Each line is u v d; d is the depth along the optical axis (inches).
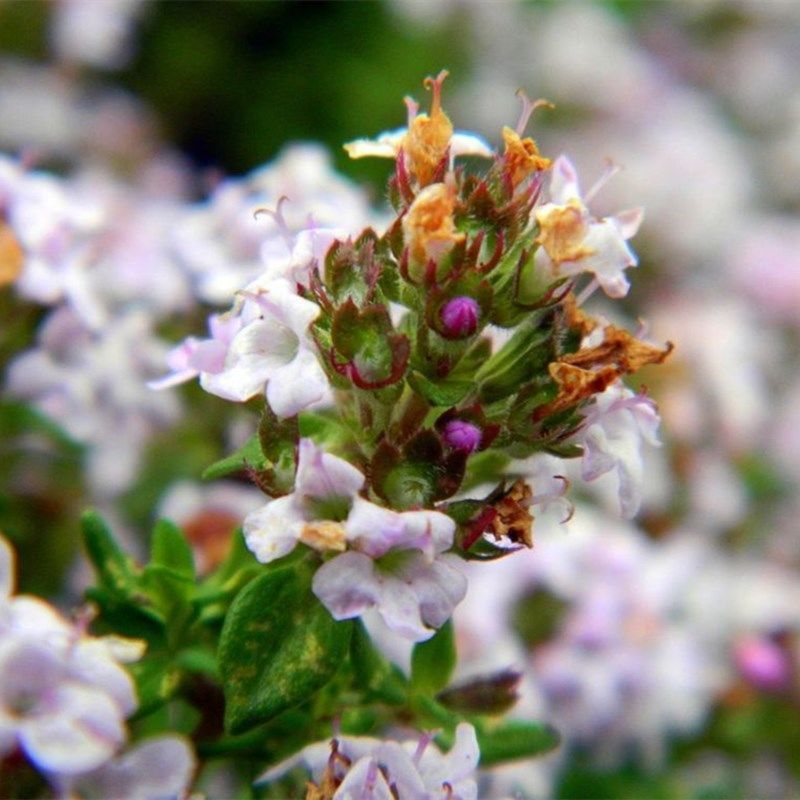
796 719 4.2
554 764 3.9
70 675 2.3
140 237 4.2
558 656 3.9
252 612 2.5
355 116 6.7
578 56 7.0
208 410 3.7
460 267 2.4
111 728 2.2
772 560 4.9
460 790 2.4
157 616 2.7
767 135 7.6
